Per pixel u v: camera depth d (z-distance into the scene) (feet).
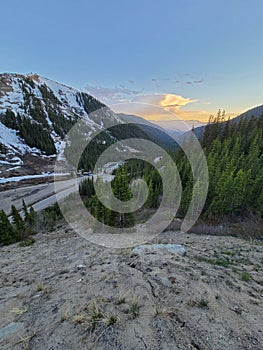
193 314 9.45
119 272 16.37
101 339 8.00
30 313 11.21
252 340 7.75
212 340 7.72
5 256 33.99
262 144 108.06
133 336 8.00
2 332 9.55
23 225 72.95
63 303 11.78
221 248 27.81
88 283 14.64
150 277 14.34
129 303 10.81
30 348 8.07
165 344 7.53
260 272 16.60
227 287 12.78
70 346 7.87
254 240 40.81
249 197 66.08
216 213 60.90
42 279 17.60
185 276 14.28
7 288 16.35
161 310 9.76
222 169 84.33
